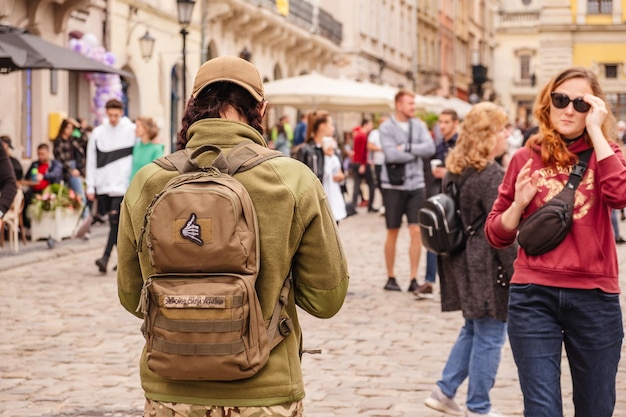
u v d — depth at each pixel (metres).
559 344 5.44
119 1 30.02
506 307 7.48
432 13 77.31
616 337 5.44
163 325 3.83
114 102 16.12
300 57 52.31
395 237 14.73
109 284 15.04
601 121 5.38
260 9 41.59
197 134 4.14
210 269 3.83
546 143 5.49
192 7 25.81
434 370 9.56
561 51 84.06
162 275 3.87
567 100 5.44
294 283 4.13
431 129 40.06
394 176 14.48
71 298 13.70
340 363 9.82
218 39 39.81
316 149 14.20
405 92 14.42
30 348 10.43
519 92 101.44
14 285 14.83
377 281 15.82
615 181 5.29
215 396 3.93
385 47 63.56
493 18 102.25
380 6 61.94
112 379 9.15
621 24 83.31
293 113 50.50
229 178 3.93
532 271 5.44
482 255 7.50
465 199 7.56
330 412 8.08
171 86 36.28
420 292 13.91
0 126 22.98
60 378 9.16
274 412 3.95
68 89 26.86
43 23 24.98
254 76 4.21
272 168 4.02
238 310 3.79
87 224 20.22
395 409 8.18
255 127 4.22
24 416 7.88
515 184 5.60
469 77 91.50
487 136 7.55
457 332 11.50
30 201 20.41
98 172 16.20
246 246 3.83
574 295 5.37
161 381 3.99
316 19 51.44
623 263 18.61
